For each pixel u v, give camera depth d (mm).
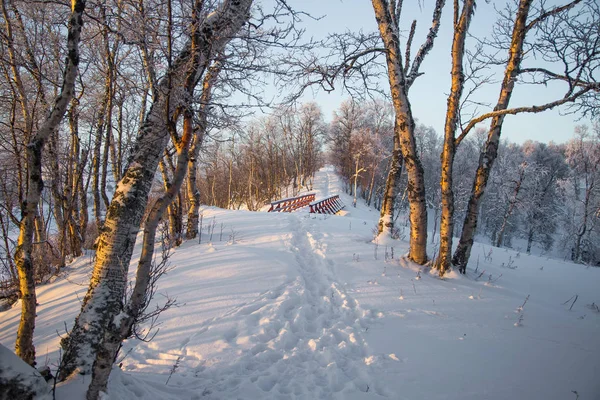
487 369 3756
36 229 8906
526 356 4055
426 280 6434
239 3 3176
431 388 3410
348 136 42281
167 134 3416
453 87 6367
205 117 3053
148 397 3055
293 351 4254
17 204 7172
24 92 5277
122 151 9703
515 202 25703
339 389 3508
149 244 2570
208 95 3348
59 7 4473
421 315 5098
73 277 7867
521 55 6426
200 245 8297
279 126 42094
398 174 8953
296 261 7520
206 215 12906
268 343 4418
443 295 5824
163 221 9133
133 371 3799
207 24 2953
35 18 4711
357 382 3559
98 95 8273
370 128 38719
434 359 3949
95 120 8891
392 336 4508
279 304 5398
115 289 3275
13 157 6168
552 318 5254
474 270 7449
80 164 9367
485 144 6840
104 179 9148
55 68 5738
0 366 2031
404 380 3551
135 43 3070
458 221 37688
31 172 3086
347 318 5133
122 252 3322
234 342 4434
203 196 37156
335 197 25516
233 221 11352
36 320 5727
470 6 6000
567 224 28062
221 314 5141
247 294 5805
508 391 3361
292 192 45906
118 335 2473
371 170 37781
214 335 4574
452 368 3766
